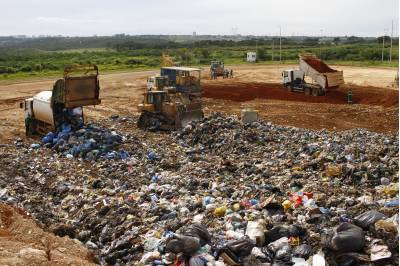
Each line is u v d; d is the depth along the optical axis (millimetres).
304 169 16906
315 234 9805
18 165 19000
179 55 95438
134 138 23812
